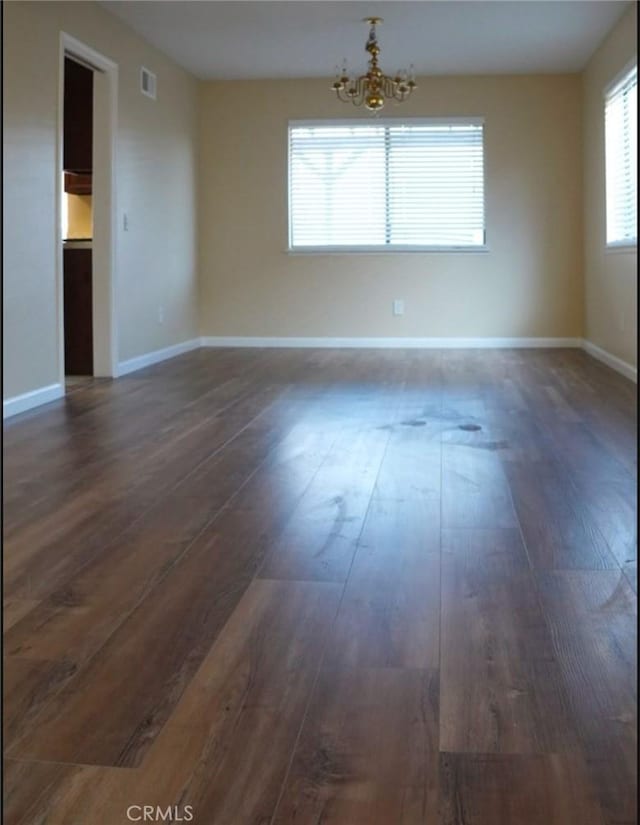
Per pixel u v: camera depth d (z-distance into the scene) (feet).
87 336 20.74
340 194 27.37
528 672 5.72
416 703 5.32
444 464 11.62
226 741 4.92
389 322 27.58
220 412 15.65
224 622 6.57
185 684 5.60
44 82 16.40
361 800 4.37
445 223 27.12
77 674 5.75
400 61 24.75
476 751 4.79
